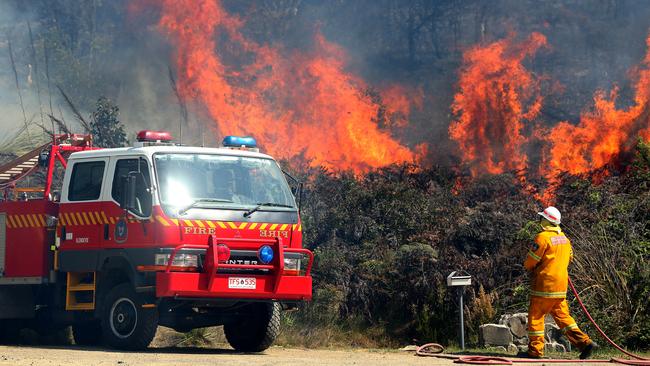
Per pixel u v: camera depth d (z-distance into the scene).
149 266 19.88
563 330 19.94
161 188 20.05
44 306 23.45
